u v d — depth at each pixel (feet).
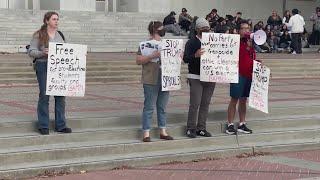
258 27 93.61
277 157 31.76
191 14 110.11
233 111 33.55
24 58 62.44
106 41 86.84
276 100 42.60
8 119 30.37
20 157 26.86
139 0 102.94
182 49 30.50
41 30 28.68
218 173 27.53
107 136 30.45
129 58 66.08
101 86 53.16
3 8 90.33
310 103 40.73
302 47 99.09
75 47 28.96
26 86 51.52
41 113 29.07
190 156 30.30
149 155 29.53
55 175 26.40
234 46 31.42
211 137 32.35
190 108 31.91
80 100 41.01
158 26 29.89
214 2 112.57
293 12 90.27
